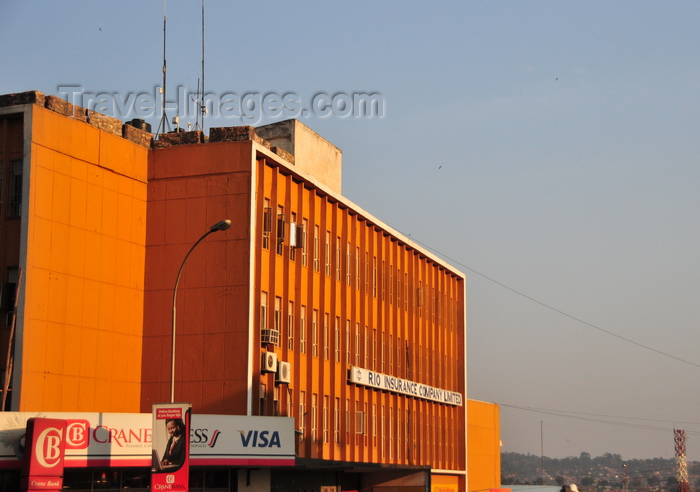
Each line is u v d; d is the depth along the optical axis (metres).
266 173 40.81
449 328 66.88
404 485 51.09
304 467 36.88
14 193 34.69
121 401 37.00
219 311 37.78
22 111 34.47
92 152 36.75
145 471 32.38
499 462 78.81
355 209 50.31
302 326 43.38
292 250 42.75
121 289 37.59
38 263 33.75
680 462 137.25
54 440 28.28
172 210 39.03
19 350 32.62
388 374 54.44
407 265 59.47
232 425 33.34
